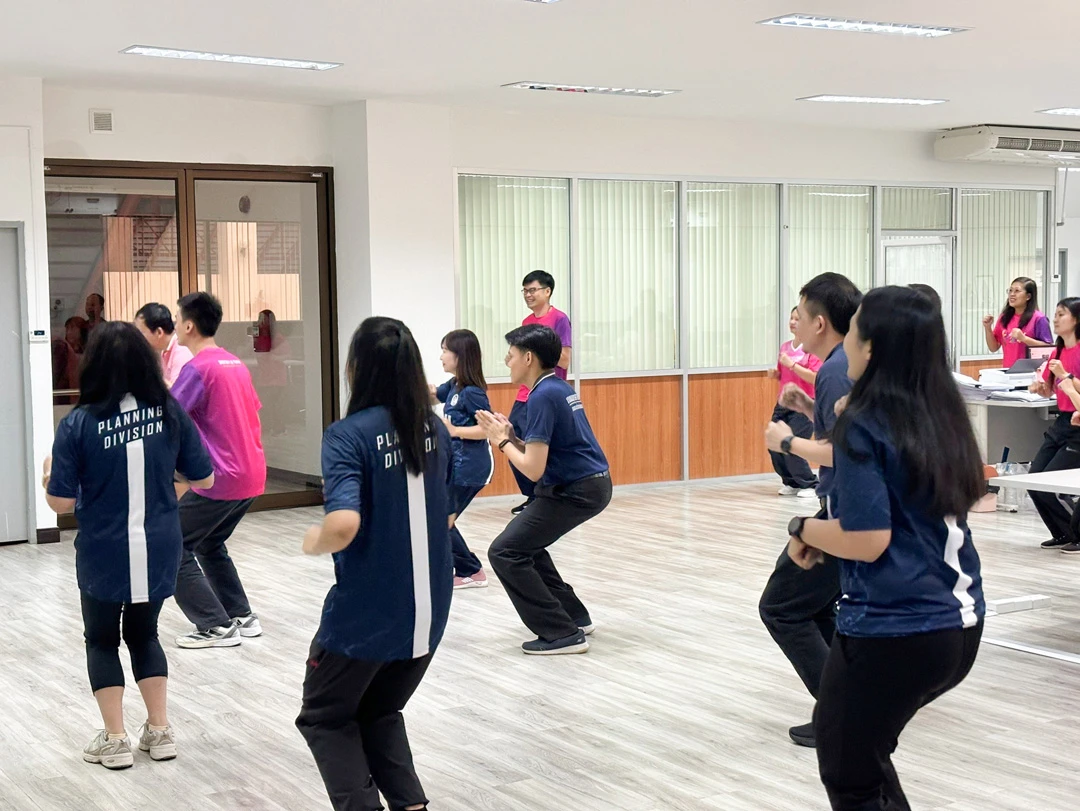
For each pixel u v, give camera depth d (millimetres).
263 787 3697
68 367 8336
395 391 2812
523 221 9750
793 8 6203
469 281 9562
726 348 10617
